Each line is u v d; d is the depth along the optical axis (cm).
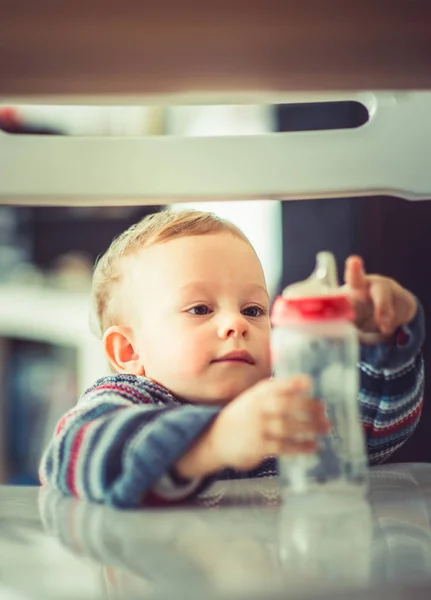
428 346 122
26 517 64
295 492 66
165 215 116
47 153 102
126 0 58
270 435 65
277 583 39
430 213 125
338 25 65
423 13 62
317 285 72
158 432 68
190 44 68
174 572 43
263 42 67
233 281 105
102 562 46
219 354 99
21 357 263
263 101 92
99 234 256
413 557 45
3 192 102
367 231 131
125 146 103
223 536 53
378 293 100
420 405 112
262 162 103
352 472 67
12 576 43
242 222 157
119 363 108
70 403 263
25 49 68
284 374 68
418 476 85
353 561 44
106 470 68
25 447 262
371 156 103
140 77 76
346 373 68
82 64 73
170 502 67
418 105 103
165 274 105
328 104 183
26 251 260
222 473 99
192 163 103
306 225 148
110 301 112
